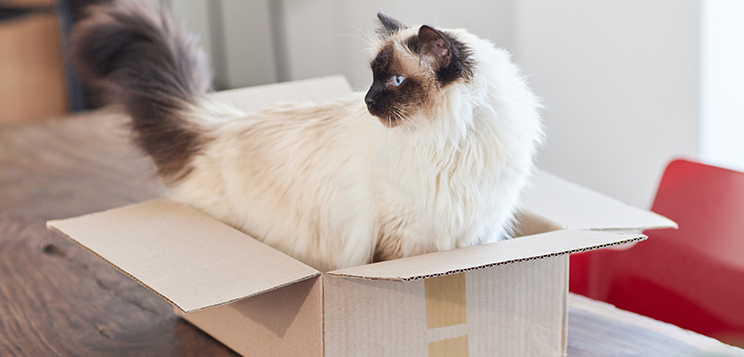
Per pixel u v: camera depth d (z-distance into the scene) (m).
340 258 1.15
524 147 1.04
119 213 1.20
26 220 1.77
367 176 1.09
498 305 1.02
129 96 1.45
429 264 0.88
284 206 1.21
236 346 1.11
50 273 1.46
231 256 0.97
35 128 2.79
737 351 1.09
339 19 2.47
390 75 1.04
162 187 1.57
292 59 2.75
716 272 1.27
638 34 2.24
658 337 1.15
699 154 2.24
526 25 2.42
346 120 1.14
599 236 0.97
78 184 2.07
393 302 0.93
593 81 2.38
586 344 1.14
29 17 3.94
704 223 1.31
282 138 1.22
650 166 2.35
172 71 1.44
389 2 2.30
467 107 0.98
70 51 1.57
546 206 1.22
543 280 1.06
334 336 0.89
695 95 2.18
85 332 1.20
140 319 1.25
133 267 0.93
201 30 3.04
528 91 1.09
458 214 1.05
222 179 1.29
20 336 1.18
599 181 2.50
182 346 1.15
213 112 1.42
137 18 1.47
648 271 1.38
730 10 2.12
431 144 1.00
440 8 2.36
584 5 2.29
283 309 0.96
